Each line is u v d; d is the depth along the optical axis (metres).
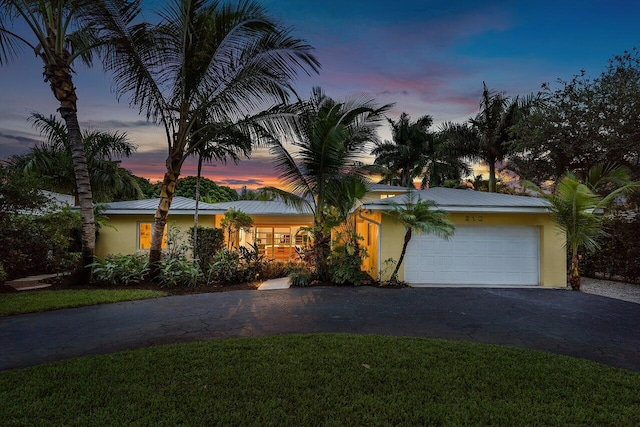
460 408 3.26
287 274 11.70
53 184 15.68
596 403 3.39
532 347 5.11
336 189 10.88
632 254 10.80
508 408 3.26
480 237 10.62
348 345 4.93
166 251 13.09
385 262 10.20
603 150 13.78
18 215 9.42
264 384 3.69
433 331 5.84
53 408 3.18
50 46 8.52
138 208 13.23
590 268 12.14
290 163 11.11
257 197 11.96
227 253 11.02
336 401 3.36
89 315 6.66
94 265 9.54
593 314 7.04
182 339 5.30
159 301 7.90
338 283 10.16
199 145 10.34
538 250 10.57
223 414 3.09
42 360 4.46
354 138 11.21
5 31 7.98
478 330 5.92
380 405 3.29
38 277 10.94
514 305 7.78
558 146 15.04
